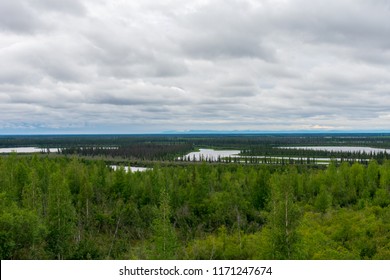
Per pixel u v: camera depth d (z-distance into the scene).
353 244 32.72
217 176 81.56
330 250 27.25
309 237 30.03
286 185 22.02
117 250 37.25
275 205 21.86
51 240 32.22
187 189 59.62
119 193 59.62
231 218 50.34
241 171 82.62
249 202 53.88
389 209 48.72
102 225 47.78
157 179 62.75
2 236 29.19
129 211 50.34
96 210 50.53
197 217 51.34
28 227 30.92
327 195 55.94
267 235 22.02
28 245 31.14
